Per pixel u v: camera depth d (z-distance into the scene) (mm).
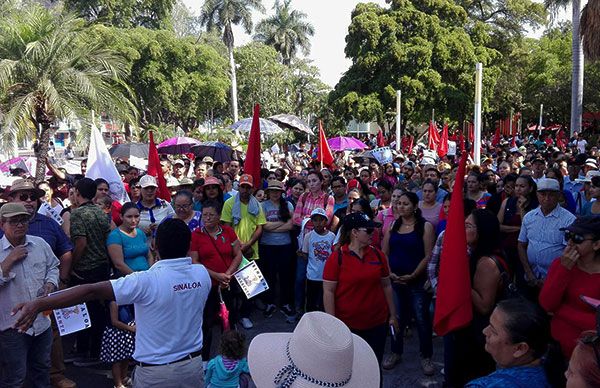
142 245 5934
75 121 14766
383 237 6363
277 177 11359
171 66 38750
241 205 7367
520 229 6195
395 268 5742
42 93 13836
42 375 4781
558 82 44312
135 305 3486
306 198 7801
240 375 4555
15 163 14695
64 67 14305
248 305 7430
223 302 5879
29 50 13656
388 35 35875
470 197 7680
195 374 3562
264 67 48594
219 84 41531
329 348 2119
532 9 41188
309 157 23328
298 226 7746
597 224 3578
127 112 16328
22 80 14094
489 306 3951
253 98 48250
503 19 42438
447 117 35938
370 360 2467
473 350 4051
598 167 10438
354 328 4648
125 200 7859
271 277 7863
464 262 3840
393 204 6688
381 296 4734
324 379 2121
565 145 24688
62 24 14703
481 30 37750
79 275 5871
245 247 7266
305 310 7453
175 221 3600
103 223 5961
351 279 4594
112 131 39312
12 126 13508
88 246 5891
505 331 2463
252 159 7977
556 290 3701
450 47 35531
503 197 7660
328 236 6957
